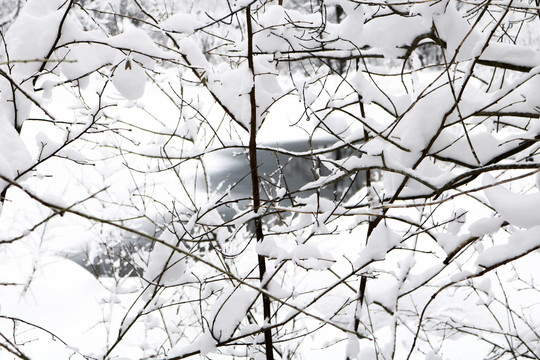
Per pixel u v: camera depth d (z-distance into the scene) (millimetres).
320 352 4199
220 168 9461
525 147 2252
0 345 1359
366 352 2906
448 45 2264
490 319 4539
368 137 2568
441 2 2170
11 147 1608
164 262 2545
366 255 2455
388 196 2529
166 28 2340
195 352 2549
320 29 2523
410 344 4234
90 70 2156
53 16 1979
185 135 2732
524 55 2221
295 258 2482
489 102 2209
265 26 2594
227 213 6906
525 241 1925
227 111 2508
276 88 2590
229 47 2766
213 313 2520
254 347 2807
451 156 2295
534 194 1950
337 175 2475
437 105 2283
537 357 2908
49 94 2053
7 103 1825
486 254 1975
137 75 2219
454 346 4215
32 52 1921
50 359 4332
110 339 4582
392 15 2406
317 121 2588
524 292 4934
